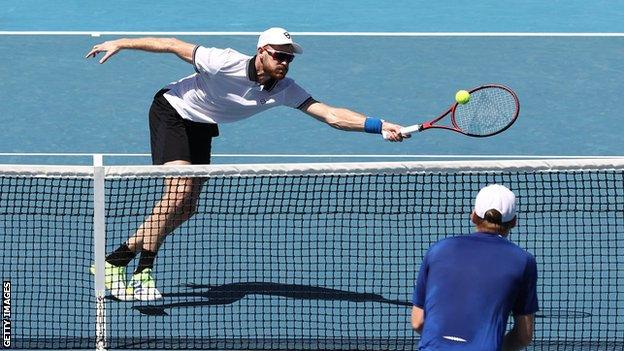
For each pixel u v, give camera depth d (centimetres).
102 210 3253
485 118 3531
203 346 3209
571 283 3588
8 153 4956
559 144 5097
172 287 3575
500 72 5891
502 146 5081
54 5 6762
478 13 6725
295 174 3238
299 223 3953
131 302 3503
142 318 3409
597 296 3519
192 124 3622
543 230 3612
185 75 5856
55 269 3662
